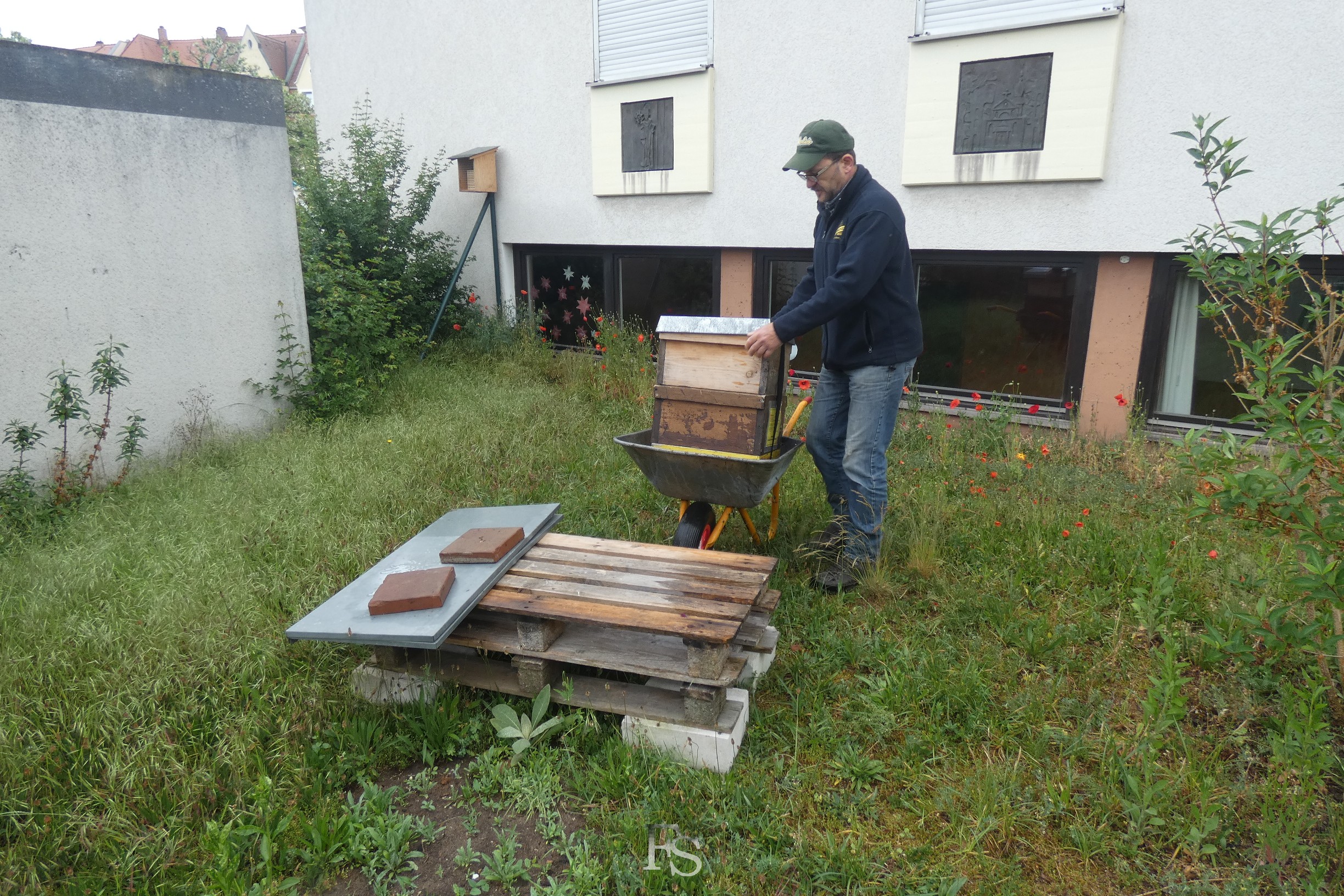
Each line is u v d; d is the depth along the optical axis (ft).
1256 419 8.50
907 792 8.42
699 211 24.20
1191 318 18.24
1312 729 7.82
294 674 9.85
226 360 19.79
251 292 20.21
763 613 10.19
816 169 11.79
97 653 9.92
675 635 8.99
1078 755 8.86
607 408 22.91
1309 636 8.32
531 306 30.12
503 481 17.19
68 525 14.10
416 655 10.11
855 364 12.45
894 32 19.60
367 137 28.94
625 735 9.03
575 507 15.53
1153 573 10.56
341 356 22.27
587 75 25.43
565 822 8.18
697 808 8.16
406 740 9.18
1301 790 7.95
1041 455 17.90
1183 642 10.64
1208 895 7.10
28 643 10.23
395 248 28.71
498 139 28.37
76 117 16.28
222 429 19.56
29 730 8.62
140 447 18.03
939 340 21.54
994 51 18.24
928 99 19.30
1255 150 16.14
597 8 24.61
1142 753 8.41
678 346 12.14
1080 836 7.66
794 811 8.18
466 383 24.45
